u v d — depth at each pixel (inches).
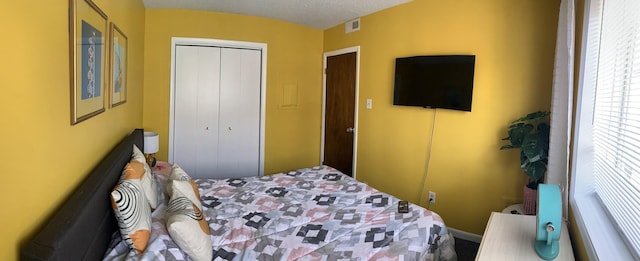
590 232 57.2
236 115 174.1
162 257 61.4
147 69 158.7
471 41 122.3
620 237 55.2
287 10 156.9
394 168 148.9
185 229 63.8
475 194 124.9
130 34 118.2
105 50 80.0
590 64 75.0
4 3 36.7
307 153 191.8
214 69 168.6
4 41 36.8
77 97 59.6
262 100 176.4
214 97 170.1
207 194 103.4
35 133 44.6
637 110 53.5
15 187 39.4
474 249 120.0
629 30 56.0
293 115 185.5
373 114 156.8
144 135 132.8
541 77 109.7
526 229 67.4
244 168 178.1
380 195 103.2
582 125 76.2
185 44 163.2
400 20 142.6
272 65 176.6
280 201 98.5
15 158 39.4
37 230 45.6
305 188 110.0
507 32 114.8
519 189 116.0
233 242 75.6
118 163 74.6
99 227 57.7
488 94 119.5
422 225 82.1
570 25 75.4
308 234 79.7
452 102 125.8
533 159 97.4
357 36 163.8
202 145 170.9
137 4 134.0
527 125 105.4
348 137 171.9
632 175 52.1
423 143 137.8
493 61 117.9
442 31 129.4
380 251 73.0
